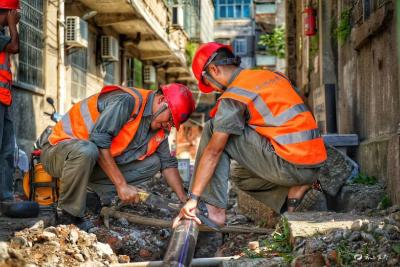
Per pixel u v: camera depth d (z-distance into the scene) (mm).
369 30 7086
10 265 3951
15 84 9914
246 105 5008
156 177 9242
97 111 5531
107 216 6098
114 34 18797
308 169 5102
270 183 5473
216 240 5723
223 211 5078
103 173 5680
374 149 6895
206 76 5227
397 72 6180
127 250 5566
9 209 5520
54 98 12141
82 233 4879
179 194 5723
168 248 4387
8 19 6273
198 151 5184
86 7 15367
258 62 47625
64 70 12664
